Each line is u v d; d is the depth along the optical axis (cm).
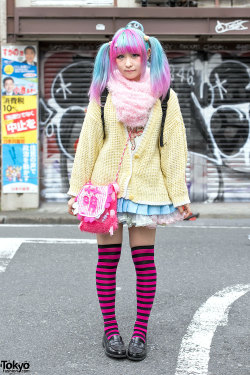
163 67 308
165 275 505
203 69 1034
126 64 305
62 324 378
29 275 507
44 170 1045
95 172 312
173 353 325
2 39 986
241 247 638
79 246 633
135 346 314
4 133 998
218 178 1053
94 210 299
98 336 355
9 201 1007
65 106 1038
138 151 307
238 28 939
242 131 1048
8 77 991
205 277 498
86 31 936
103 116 308
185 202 308
